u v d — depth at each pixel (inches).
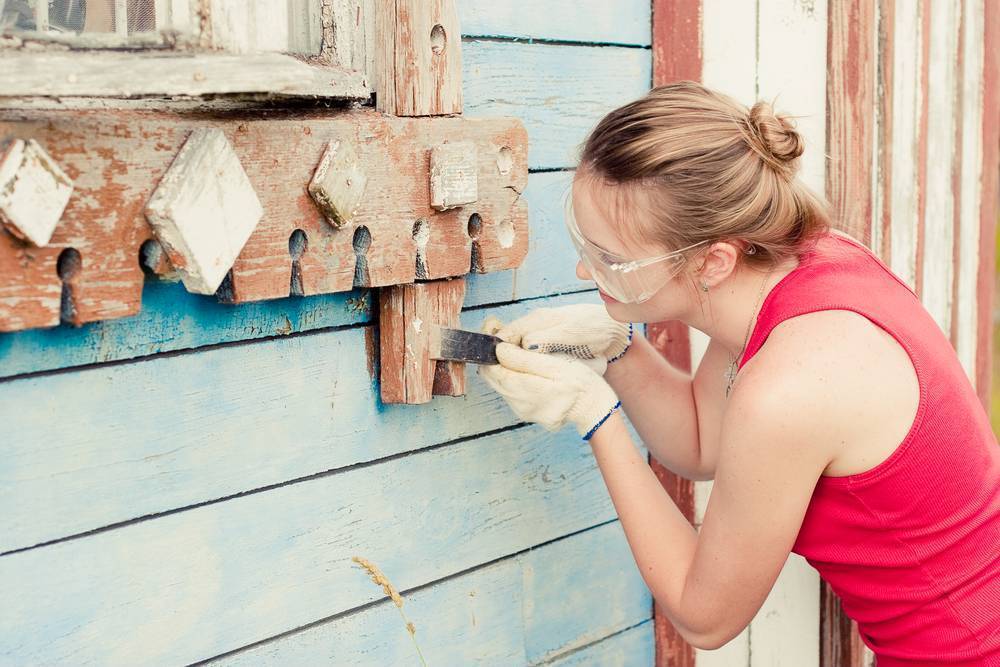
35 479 42.1
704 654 77.4
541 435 65.2
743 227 47.9
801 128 77.4
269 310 49.8
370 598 56.0
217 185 41.9
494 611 63.2
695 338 75.6
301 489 52.1
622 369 62.3
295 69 45.2
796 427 45.3
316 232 47.3
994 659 48.2
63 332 42.1
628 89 68.4
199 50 43.8
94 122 38.7
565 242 65.8
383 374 54.5
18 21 40.8
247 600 50.3
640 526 52.6
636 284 49.6
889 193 81.8
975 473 48.7
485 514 62.2
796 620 82.9
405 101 51.8
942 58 85.8
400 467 56.9
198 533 48.0
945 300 91.0
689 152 47.1
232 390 48.6
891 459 46.6
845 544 50.2
